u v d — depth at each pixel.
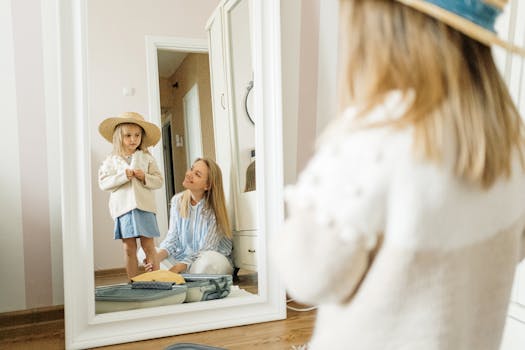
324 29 1.87
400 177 0.37
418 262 0.38
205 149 1.64
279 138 1.62
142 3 1.55
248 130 1.66
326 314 0.47
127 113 1.51
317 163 0.41
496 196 0.44
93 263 1.40
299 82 1.84
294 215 0.41
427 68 0.40
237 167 1.66
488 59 0.45
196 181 1.62
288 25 1.79
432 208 0.37
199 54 1.63
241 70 1.66
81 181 1.36
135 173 1.52
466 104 0.41
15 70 1.44
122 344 1.36
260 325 1.52
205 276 1.59
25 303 1.48
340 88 0.47
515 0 1.26
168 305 1.47
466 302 0.42
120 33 1.51
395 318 0.39
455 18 0.40
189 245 1.60
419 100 0.39
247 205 1.66
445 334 0.39
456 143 0.40
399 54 0.42
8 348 1.32
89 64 1.46
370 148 0.38
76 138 1.36
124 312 1.40
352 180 0.38
